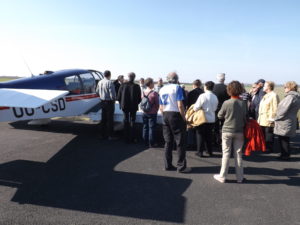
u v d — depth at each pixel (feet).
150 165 12.72
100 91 17.01
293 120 13.26
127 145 16.46
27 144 16.31
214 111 13.67
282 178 11.19
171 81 11.53
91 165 12.60
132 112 16.38
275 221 7.68
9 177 10.96
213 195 9.45
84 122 24.61
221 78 14.75
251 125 11.36
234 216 7.95
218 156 14.53
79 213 8.05
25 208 8.30
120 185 10.28
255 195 9.47
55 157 13.79
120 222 7.55
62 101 17.47
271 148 15.49
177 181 10.75
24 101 11.06
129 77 15.92
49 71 18.52
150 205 8.64
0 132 19.77
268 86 14.89
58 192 9.55
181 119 11.40
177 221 7.66
